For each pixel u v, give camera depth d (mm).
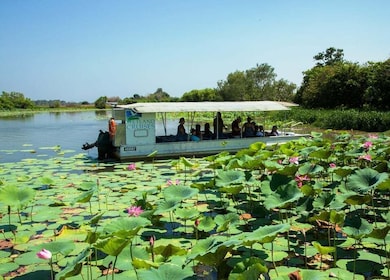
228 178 6719
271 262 4426
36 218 6473
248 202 7180
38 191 8430
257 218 6199
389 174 6180
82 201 6039
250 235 3859
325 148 9773
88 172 10688
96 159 13172
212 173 10375
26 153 15055
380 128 23078
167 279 3170
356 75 33281
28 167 11555
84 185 7246
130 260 4133
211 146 13492
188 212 5637
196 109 13125
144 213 5469
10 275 4316
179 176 9969
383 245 4793
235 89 49344
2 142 19516
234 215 5434
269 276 4012
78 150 16125
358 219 4508
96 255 4508
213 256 3508
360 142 11805
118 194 8086
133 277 3963
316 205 5445
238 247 4824
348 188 5695
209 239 3957
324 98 36094
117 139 12766
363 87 32500
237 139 13867
